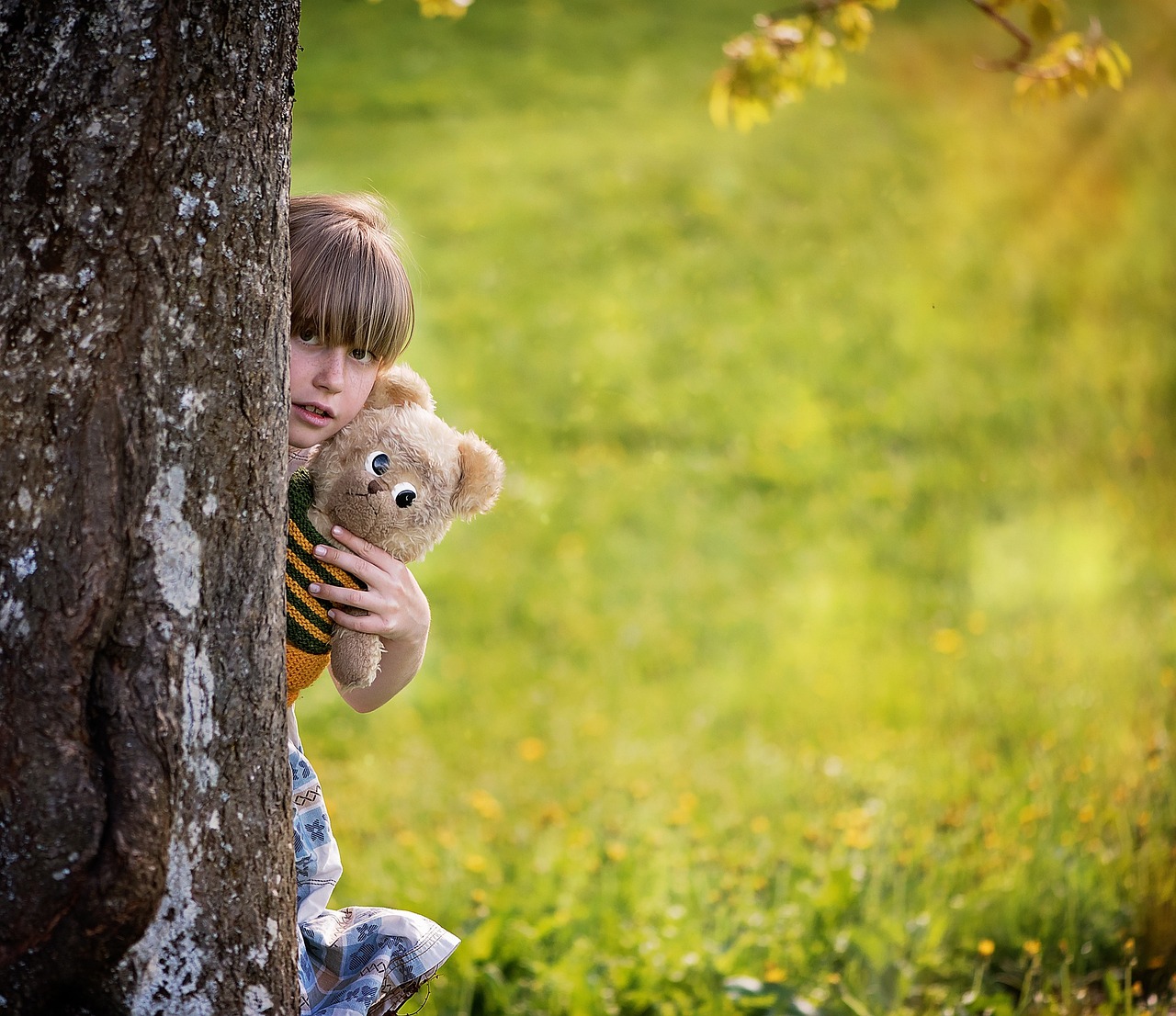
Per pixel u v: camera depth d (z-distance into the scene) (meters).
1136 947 3.64
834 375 11.96
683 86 18.08
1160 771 4.50
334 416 1.97
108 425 1.54
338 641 2.02
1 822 1.50
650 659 7.98
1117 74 3.46
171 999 1.61
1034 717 5.87
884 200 15.02
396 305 1.98
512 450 10.73
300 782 2.14
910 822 4.63
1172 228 13.80
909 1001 3.53
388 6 20.77
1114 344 11.92
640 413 11.38
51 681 1.52
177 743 1.60
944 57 18.58
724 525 9.87
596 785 5.67
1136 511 9.14
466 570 9.10
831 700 6.93
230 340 1.61
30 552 1.52
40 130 1.50
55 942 1.52
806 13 3.65
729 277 13.55
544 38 19.80
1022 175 15.27
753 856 4.47
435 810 5.25
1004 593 8.31
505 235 14.12
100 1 1.50
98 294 1.52
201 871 1.62
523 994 3.41
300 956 2.07
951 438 10.93
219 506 1.62
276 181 1.65
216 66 1.56
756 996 3.39
